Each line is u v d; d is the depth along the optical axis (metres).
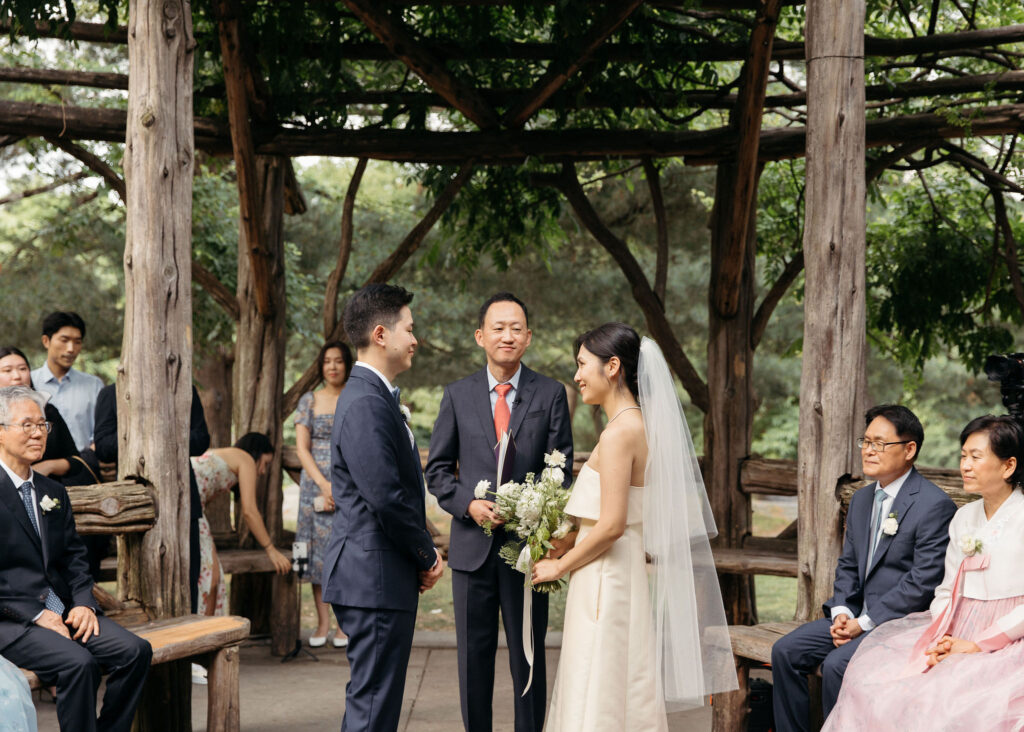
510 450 3.57
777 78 6.01
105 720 3.28
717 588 3.15
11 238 11.56
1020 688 2.74
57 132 5.48
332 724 4.42
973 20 5.87
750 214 6.00
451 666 5.53
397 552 3.03
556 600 7.90
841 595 3.48
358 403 2.97
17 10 4.34
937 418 17.30
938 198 7.42
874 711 2.89
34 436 3.30
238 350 6.14
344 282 11.70
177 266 3.80
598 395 3.06
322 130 5.73
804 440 3.85
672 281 11.97
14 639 3.14
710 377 6.04
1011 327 13.25
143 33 3.72
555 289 11.88
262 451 5.71
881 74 5.96
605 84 5.72
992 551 3.05
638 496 3.03
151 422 3.78
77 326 5.44
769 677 5.29
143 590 3.80
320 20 5.59
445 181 6.52
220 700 3.67
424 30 5.94
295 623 5.83
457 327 12.13
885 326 7.36
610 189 10.73
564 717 2.96
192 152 3.85
